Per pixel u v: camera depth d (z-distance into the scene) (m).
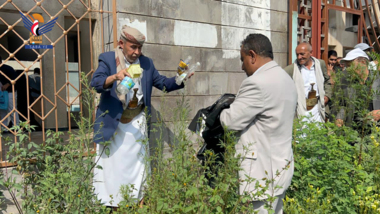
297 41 5.95
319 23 6.16
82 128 2.81
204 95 4.91
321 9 6.25
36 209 2.74
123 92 2.80
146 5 4.27
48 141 3.21
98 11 3.97
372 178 3.10
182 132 2.95
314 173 3.01
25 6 5.49
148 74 3.30
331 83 4.76
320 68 4.70
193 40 4.75
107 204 3.18
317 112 4.66
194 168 2.53
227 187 2.29
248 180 2.29
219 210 2.14
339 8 6.54
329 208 2.67
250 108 2.38
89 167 2.71
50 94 6.40
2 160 3.43
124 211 2.47
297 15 5.75
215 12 4.95
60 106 6.52
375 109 3.98
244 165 2.47
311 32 6.13
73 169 2.69
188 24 4.69
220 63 5.06
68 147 2.95
